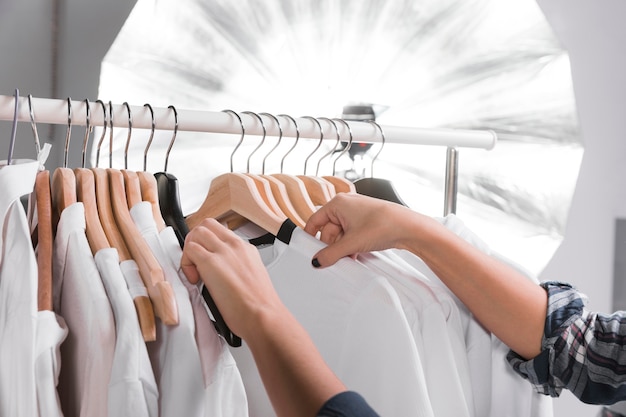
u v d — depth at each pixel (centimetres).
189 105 168
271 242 89
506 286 81
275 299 63
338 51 181
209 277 64
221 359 65
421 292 77
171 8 164
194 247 65
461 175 197
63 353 69
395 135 105
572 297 83
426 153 194
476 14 191
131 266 66
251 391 88
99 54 159
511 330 82
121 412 58
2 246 62
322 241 81
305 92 179
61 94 156
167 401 63
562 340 81
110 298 64
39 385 60
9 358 61
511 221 202
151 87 164
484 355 86
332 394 56
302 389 57
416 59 188
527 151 201
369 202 79
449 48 190
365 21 182
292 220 85
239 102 173
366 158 186
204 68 168
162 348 65
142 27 162
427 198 195
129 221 71
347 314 74
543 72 199
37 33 153
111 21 159
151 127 84
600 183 212
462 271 81
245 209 84
